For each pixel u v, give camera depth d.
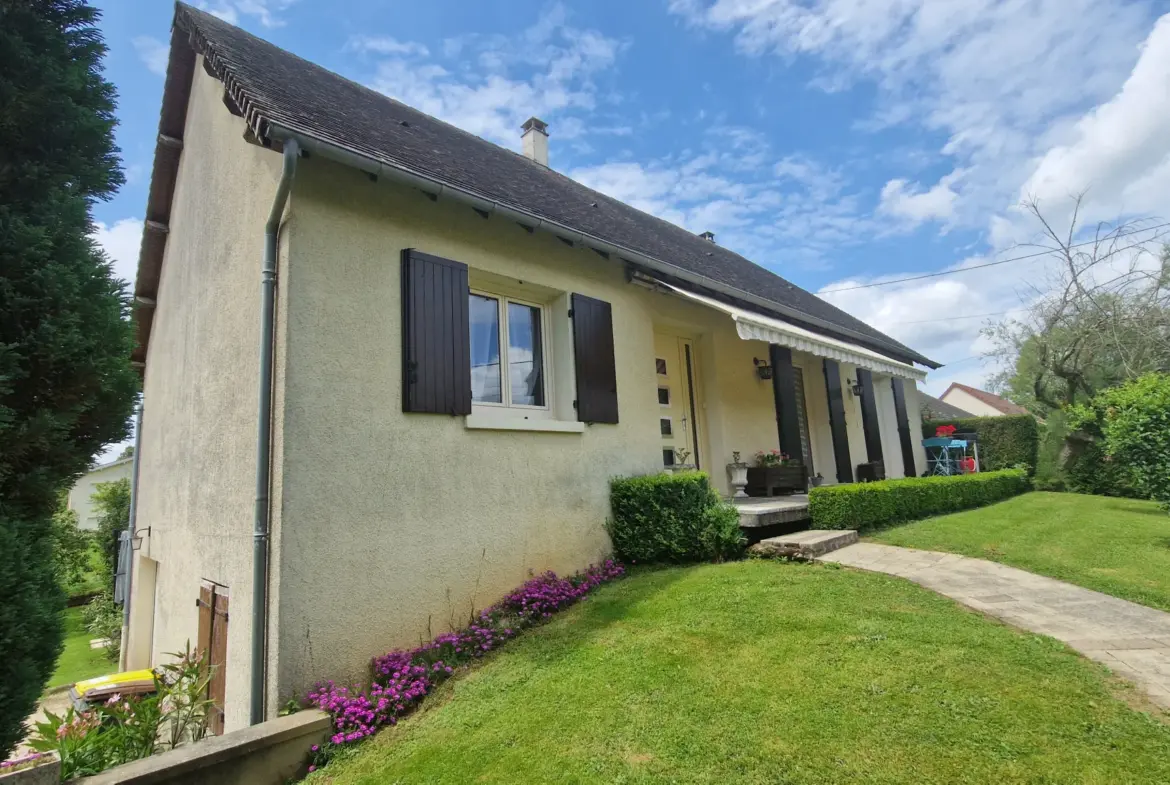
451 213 7.54
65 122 5.32
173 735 5.66
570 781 3.73
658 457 10.09
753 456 13.69
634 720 4.32
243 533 6.29
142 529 11.50
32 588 4.27
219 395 7.42
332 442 5.97
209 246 8.42
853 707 4.10
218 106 8.52
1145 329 20.41
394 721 5.17
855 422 17.94
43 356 4.69
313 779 4.52
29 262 4.76
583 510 8.52
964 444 21.33
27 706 4.14
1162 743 3.46
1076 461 18.45
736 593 6.64
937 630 5.26
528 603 7.02
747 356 14.23
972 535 9.48
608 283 9.74
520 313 8.78
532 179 12.02
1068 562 7.63
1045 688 4.15
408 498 6.49
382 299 6.64
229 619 6.38
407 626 6.26
